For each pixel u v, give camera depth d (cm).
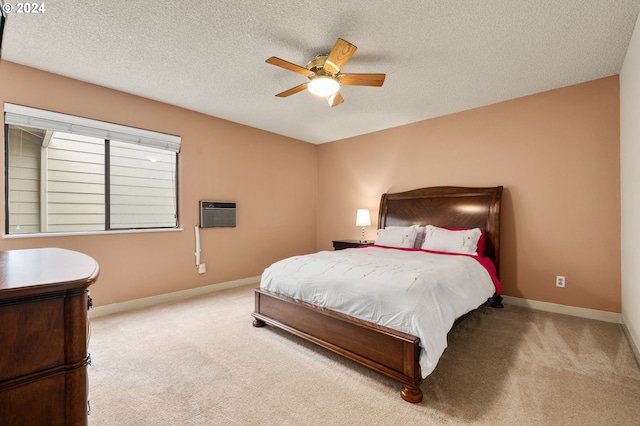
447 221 389
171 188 386
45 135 306
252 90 328
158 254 354
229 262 429
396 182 460
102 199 344
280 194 503
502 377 193
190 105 370
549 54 254
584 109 308
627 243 259
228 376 195
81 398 87
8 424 77
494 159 365
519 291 347
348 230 523
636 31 213
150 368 205
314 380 191
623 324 277
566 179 319
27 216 293
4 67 262
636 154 223
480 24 214
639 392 176
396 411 161
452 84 312
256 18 209
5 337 76
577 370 201
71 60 264
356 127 464
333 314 214
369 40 234
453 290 217
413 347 169
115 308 318
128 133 332
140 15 205
